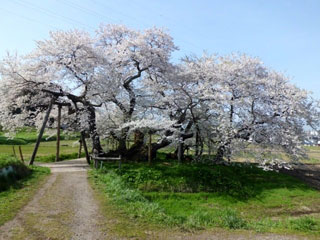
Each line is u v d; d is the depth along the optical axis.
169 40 23.66
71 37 19.56
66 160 24.31
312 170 24.09
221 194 15.70
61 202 9.67
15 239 6.37
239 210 13.80
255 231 8.50
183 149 23.27
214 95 19.80
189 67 23.12
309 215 13.48
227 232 8.20
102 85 20.31
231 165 20.81
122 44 22.14
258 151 19.66
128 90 22.28
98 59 20.50
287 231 8.66
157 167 17.88
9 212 8.27
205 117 21.88
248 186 17.00
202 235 7.68
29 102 21.77
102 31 24.92
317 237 8.12
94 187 12.36
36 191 11.14
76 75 20.11
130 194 10.88
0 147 33.59
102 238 6.72
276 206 14.50
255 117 20.27
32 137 46.28
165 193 15.04
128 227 7.62
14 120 22.25
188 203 14.17
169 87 22.39
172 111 22.44
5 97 19.95
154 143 22.22
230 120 20.05
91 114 21.09
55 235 6.72
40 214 8.26
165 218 8.65
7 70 18.62
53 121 26.62
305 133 21.27
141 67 22.75
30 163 18.73
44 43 19.52
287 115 20.20
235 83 20.55
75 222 7.72
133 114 22.80
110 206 9.43
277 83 21.31
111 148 25.70
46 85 19.80
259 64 22.86
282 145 19.75
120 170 16.86
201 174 17.25
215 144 21.31
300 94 20.17
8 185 11.51
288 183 18.28
